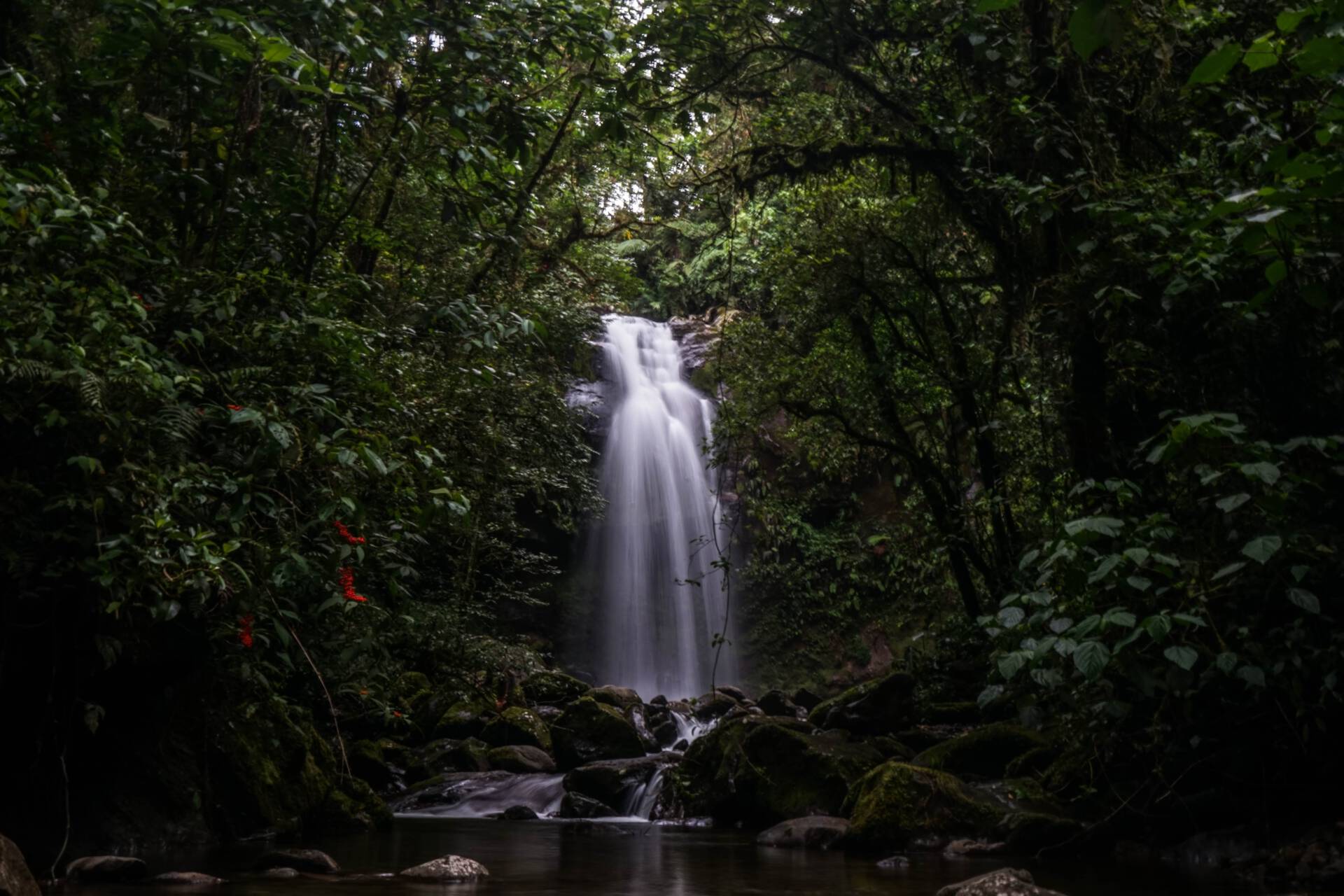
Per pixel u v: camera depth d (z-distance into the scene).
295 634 4.71
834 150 8.55
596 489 16.23
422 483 5.00
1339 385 4.99
